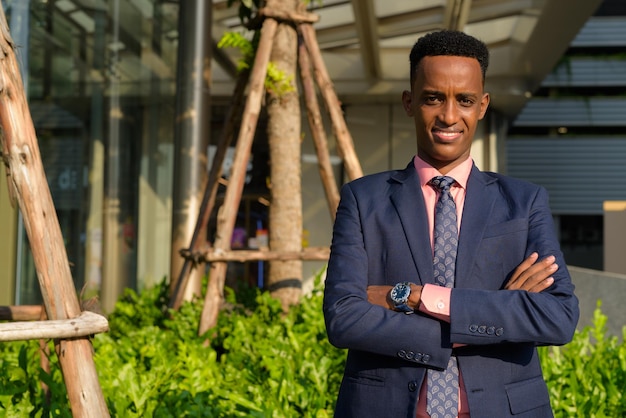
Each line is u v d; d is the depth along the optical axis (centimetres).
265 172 1428
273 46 490
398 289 169
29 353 349
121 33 805
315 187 1373
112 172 788
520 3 959
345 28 1162
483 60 181
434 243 178
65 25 676
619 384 343
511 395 167
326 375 320
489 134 1407
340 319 169
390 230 179
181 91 716
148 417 271
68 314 205
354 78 1316
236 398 273
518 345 171
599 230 2484
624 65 2273
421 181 185
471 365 167
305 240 1367
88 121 732
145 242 881
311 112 465
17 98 205
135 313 523
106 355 344
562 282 172
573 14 962
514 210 179
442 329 165
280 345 360
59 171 664
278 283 493
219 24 1094
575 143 2217
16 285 568
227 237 429
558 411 307
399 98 1359
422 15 1052
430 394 166
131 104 835
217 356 428
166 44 926
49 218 206
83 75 721
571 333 167
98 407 205
